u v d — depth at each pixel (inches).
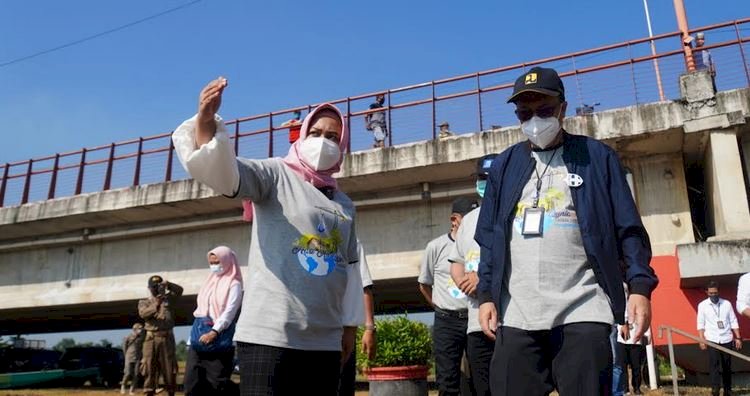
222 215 631.2
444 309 207.8
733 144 443.5
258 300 104.3
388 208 576.1
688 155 507.8
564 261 100.9
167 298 342.0
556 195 105.0
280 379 101.0
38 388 772.0
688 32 486.6
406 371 286.7
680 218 480.4
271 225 107.9
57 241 717.9
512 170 111.7
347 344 136.7
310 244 107.9
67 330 1393.9
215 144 93.4
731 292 430.9
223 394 221.0
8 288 745.6
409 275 551.2
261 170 107.8
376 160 530.3
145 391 328.5
